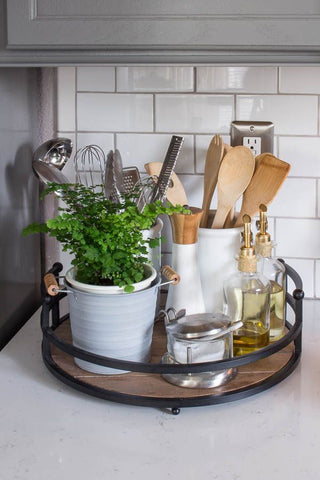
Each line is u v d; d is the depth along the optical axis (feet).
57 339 3.49
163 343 3.91
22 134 4.32
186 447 2.93
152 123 4.62
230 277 3.84
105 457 2.85
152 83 4.57
